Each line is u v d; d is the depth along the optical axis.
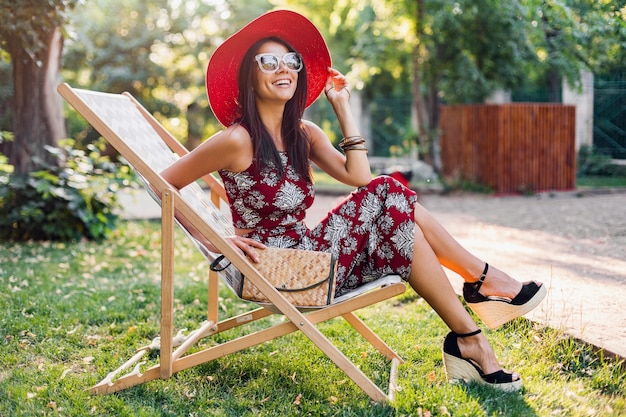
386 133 19.83
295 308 2.66
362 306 2.66
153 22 17.67
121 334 3.66
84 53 16.94
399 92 20.30
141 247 6.54
